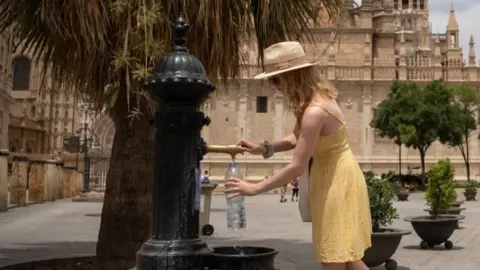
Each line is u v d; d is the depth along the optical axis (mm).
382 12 65938
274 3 6738
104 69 6766
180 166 3945
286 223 19641
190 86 3895
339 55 62281
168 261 3822
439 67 62031
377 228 9562
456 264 10570
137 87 6285
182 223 3939
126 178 7059
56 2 6129
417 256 11578
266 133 61312
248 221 20562
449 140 47781
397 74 62062
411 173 55781
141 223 6973
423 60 65000
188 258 3871
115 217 7047
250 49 7691
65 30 6121
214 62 6566
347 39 62312
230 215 3895
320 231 3984
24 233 15297
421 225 12570
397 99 48562
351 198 3990
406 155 60844
